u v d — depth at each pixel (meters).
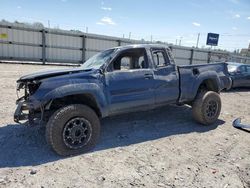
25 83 4.30
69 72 4.25
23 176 3.39
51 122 3.91
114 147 4.48
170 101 5.44
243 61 34.19
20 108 4.21
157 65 5.25
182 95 5.55
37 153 4.11
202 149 4.56
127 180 3.40
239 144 4.89
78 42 21.50
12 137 4.71
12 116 5.86
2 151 4.12
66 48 21.03
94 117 4.29
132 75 4.79
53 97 3.90
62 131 3.96
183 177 3.54
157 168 3.77
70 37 21.05
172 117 6.54
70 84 4.09
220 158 4.21
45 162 3.81
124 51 4.83
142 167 3.78
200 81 5.78
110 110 4.59
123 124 5.82
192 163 3.98
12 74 12.09
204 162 4.04
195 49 28.59
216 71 6.29
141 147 4.53
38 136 4.80
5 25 18.14
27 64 18.12
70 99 4.46
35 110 4.20
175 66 5.46
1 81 10.03
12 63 17.69
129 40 24.00
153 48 5.24
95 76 4.37
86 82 4.24
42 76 4.06
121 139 4.89
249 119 6.82
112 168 3.71
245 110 7.94
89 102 4.47
